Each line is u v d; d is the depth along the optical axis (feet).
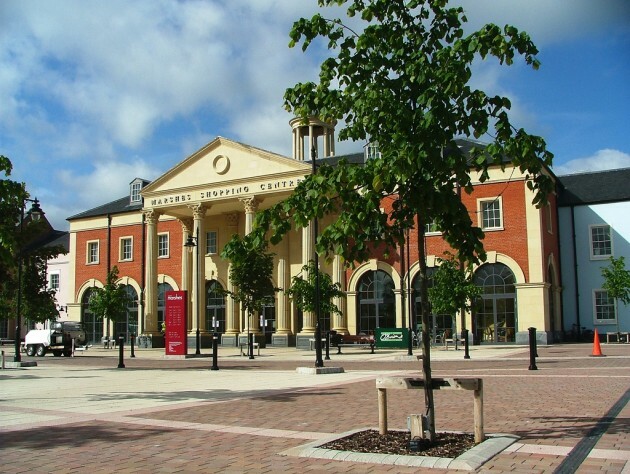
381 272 133.59
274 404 39.63
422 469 21.33
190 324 150.30
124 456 24.30
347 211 25.13
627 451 23.32
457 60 23.41
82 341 126.52
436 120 22.82
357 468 21.67
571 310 129.59
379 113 23.82
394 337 109.29
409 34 25.62
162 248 166.50
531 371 60.75
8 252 48.37
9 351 136.67
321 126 158.51
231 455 24.25
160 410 37.24
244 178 137.49
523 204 119.14
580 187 135.74
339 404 39.19
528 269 117.91
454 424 30.35
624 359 74.38
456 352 98.73
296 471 21.47
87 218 178.81
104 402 41.68
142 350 138.51
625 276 115.03
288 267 147.84
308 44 26.37
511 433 27.25
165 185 148.66
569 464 21.45
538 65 23.88
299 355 106.01
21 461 23.58
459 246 25.34
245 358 100.58
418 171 23.80
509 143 23.81
